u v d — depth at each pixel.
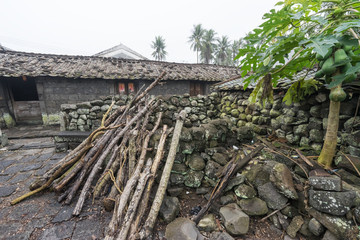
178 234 1.56
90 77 5.77
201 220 1.77
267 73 1.92
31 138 4.86
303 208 1.67
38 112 6.62
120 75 6.20
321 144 2.16
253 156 2.37
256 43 1.73
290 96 2.25
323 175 1.62
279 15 1.46
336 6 1.49
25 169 2.91
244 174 2.12
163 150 2.36
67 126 3.95
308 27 1.54
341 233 1.37
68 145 3.74
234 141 2.93
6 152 3.69
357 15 1.31
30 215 1.83
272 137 2.84
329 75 1.49
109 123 3.36
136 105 3.65
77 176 2.38
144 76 6.41
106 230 1.66
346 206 1.39
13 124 6.18
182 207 2.02
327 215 1.48
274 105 2.91
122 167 2.26
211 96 5.27
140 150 2.45
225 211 1.81
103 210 1.92
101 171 2.69
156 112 4.32
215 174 2.18
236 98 4.22
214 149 2.50
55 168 2.41
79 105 3.93
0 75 4.94
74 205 2.01
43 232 1.62
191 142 2.47
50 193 2.22
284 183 1.74
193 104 4.95
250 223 1.78
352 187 1.45
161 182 1.87
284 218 1.73
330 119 1.73
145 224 1.61
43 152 3.69
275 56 1.68
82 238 1.56
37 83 5.81
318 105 2.20
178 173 2.34
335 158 1.84
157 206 1.70
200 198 2.16
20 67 5.44
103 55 14.52
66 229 1.66
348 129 1.88
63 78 6.02
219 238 1.58
